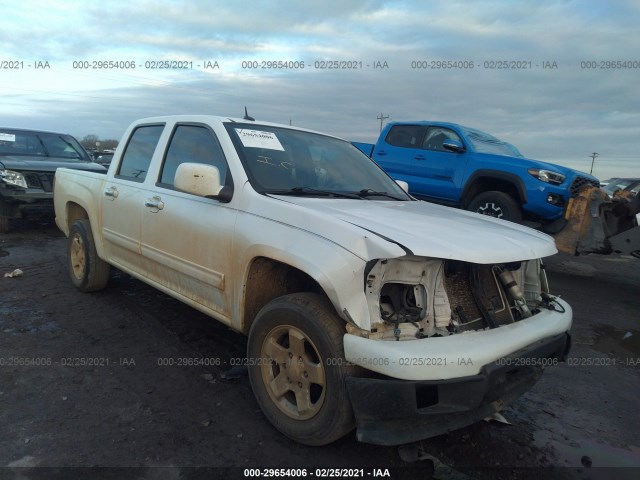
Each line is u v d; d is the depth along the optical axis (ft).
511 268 9.64
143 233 12.76
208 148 11.62
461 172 26.86
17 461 8.03
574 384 12.59
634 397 12.01
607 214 23.22
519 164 24.66
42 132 32.58
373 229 8.13
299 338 8.62
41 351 12.27
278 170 11.11
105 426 9.18
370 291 7.58
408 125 30.32
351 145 14.78
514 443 9.55
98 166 30.37
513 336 8.28
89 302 16.06
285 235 8.79
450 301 8.46
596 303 20.84
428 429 7.82
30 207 26.94
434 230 8.71
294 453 8.68
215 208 10.49
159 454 8.45
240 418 9.71
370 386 7.40
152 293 17.24
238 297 9.82
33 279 18.54
